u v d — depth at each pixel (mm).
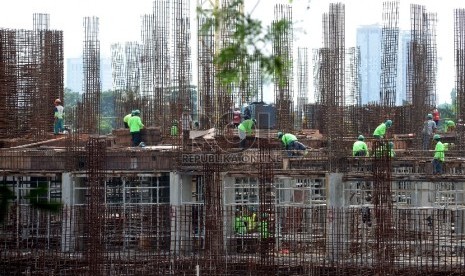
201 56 71562
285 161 67500
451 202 78062
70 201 67312
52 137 79812
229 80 22047
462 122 88188
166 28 91188
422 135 83500
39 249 65375
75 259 62125
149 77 92500
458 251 63938
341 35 78250
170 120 84625
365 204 69750
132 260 61562
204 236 62656
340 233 62500
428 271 59500
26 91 78438
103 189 63375
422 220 66125
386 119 81125
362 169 66312
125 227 65000
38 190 20734
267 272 59375
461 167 72375
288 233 63438
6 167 68125
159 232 65312
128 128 79438
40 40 83312
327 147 73250
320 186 78000
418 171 71438
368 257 62188
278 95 84750
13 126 76625
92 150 61750
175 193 67375
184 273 59781
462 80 91188
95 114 81625
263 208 59844
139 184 72875
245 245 65062
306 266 60906
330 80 74438
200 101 72500
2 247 65312
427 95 91312
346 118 91688
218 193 61469
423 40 91188
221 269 60219
